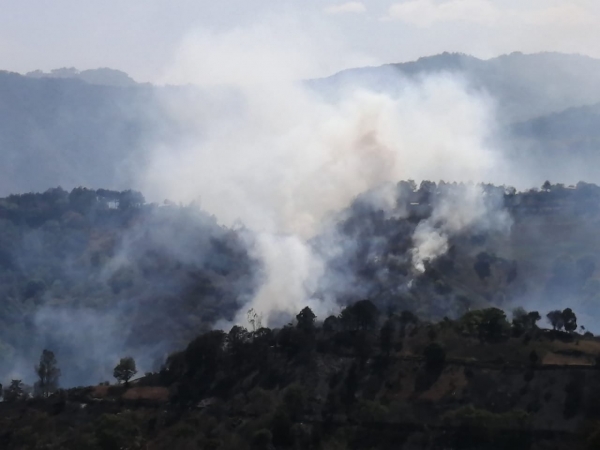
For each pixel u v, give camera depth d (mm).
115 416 100000
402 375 105000
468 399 99375
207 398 106938
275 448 95188
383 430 96500
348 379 106062
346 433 96750
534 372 101438
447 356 106938
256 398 104062
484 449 92250
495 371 102875
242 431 97812
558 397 97062
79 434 100562
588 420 92375
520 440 92125
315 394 103812
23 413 110750
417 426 96125
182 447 96125
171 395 109000
